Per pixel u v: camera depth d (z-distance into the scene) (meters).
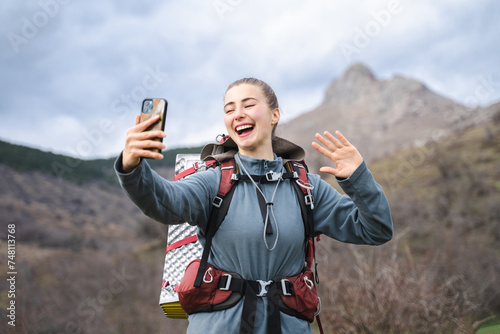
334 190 2.43
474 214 17.33
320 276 7.24
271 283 2.08
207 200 2.19
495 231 15.20
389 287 6.02
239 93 2.37
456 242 13.06
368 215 2.13
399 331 5.62
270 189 2.26
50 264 27.25
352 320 6.03
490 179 21.16
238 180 2.25
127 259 26.59
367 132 135.25
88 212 52.31
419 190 22.12
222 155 2.37
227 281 2.05
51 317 15.55
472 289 6.13
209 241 2.15
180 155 3.63
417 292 5.77
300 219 2.24
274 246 2.11
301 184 2.30
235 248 2.12
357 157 2.12
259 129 2.35
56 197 52.91
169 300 3.33
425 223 16.78
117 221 52.50
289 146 2.53
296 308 2.08
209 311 2.06
